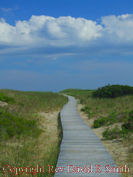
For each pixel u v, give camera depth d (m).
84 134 12.49
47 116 21.91
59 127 16.53
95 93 38.34
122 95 34.91
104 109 22.62
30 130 14.09
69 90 81.75
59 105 30.88
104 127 15.42
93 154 8.35
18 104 24.80
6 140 11.74
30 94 41.25
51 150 9.84
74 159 7.70
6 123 13.21
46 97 40.78
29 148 10.38
